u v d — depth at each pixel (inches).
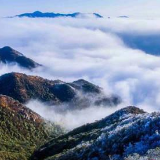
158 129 2723.9
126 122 4163.4
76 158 3373.5
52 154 5246.1
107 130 4424.2
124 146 2753.4
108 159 2743.6
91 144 3432.6
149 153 2156.7
